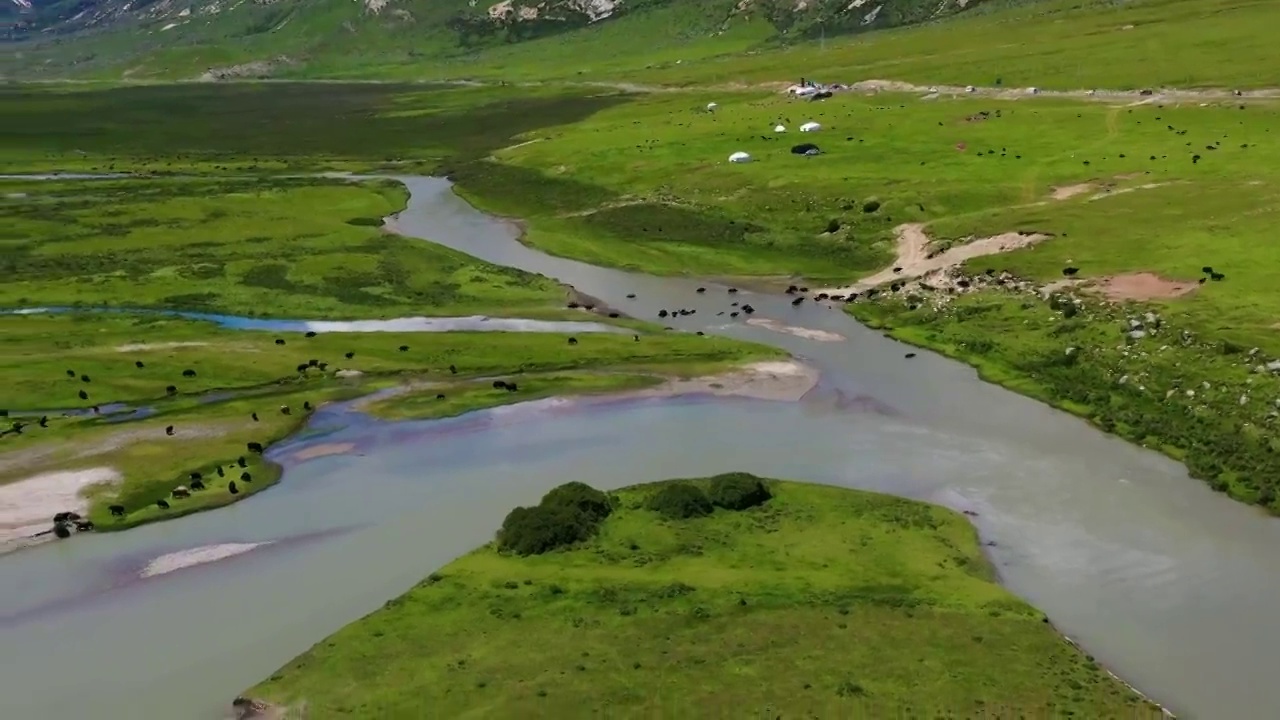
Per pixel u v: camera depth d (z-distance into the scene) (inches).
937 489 2385.6
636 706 1595.7
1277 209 3841.0
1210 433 2541.8
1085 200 4308.6
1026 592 1953.7
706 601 1877.5
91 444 2709.2
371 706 1624.0
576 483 2290.8
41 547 2228.1
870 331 3513.8
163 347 3472.0
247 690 1691.7
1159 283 3353.8
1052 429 2701.8
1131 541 2129.7
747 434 2704.2
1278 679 1680.6
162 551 2192.4
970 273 3769.7
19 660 1830.7
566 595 1913.1
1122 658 1745.8
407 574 2066.9
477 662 1721.2
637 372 3147.1
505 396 2982.3
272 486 2488.9
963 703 1587.1
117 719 1664.6
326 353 3383.4
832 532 2142.0
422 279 4259.4
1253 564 2028.8
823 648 1731.1
